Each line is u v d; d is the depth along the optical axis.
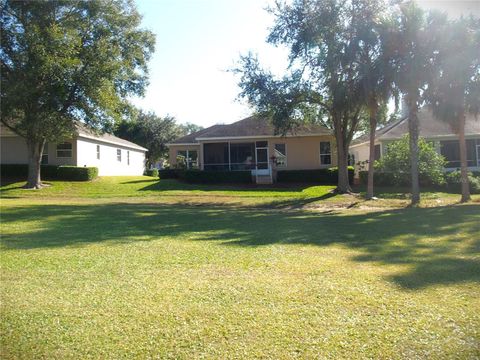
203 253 6.81
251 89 20.89
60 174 27.45
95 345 3.35
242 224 10.93
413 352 3.10
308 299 4.30
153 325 3.71
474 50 16.39
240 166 30.41
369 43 17.47
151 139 54.62
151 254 6.77
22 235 8.89
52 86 21.69
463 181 18.08
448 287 4.61
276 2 20.08
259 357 3.09
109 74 23.22
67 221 11.40
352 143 36.69
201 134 33.72
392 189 24.56
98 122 23.89
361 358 3.04
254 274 5.37
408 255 6.49
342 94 18.80
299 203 19.50
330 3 18.98
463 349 3.12
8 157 29.42
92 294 4.62
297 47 20.05
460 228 9.40
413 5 16.81
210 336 3.46
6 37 22.22
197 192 23.42
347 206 18.17
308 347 3.22
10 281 5.19
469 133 28.06
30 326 3.75
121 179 29.59
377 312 3.88
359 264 5.86
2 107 21.70
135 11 25.53
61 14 23.42
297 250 7.00
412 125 18.08
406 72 16.78
